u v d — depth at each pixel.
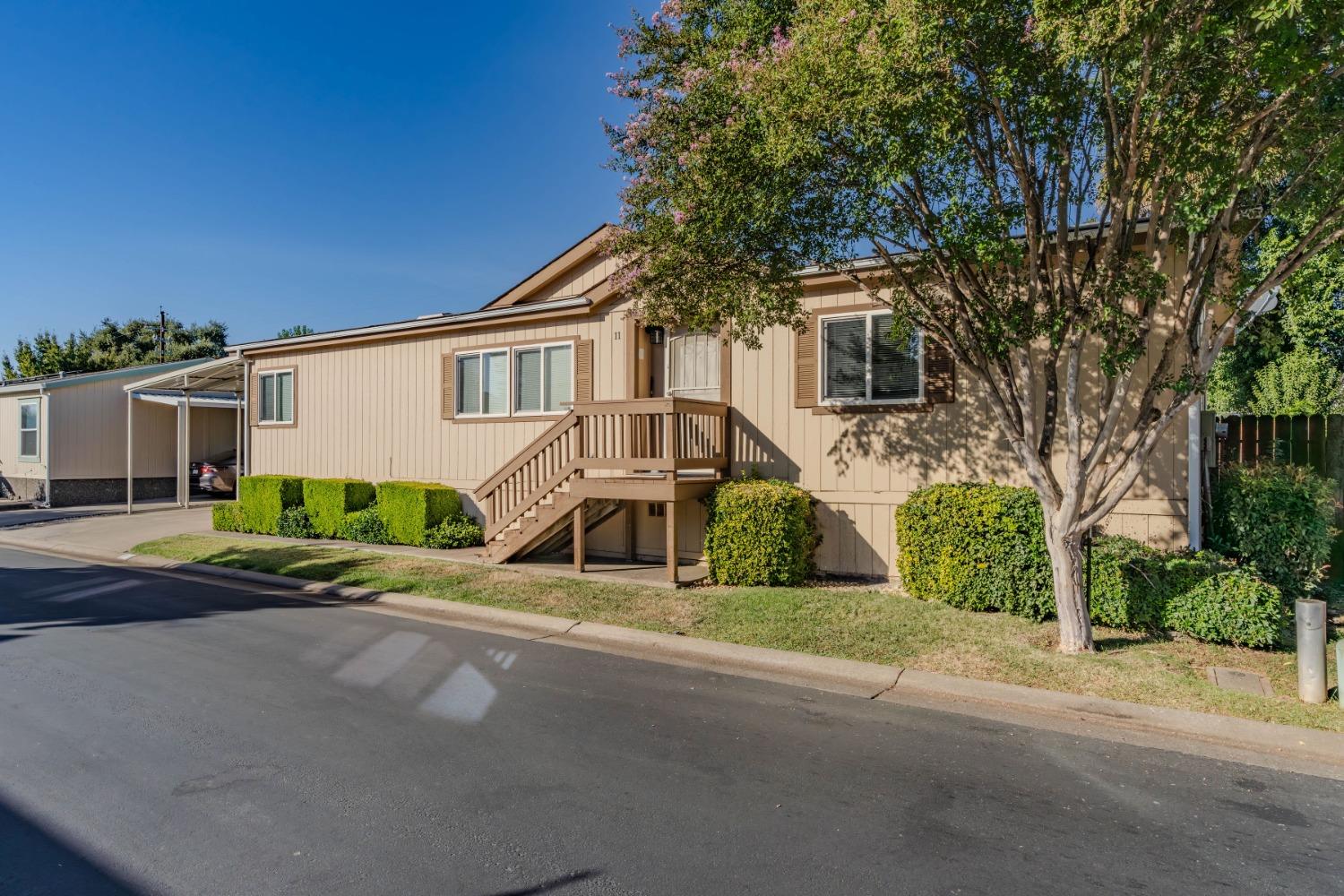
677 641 7.30
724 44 6.84
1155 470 8.45
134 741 4.86
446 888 3.25
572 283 13.39
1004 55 5.82
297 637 7.65
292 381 16.45
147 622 8.32
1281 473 8.55
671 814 3.94
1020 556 7.68
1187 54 5.23
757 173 6.41
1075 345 6.30
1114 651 6.67
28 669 6.43
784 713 5.51
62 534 15.78
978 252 6.36
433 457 14.25
